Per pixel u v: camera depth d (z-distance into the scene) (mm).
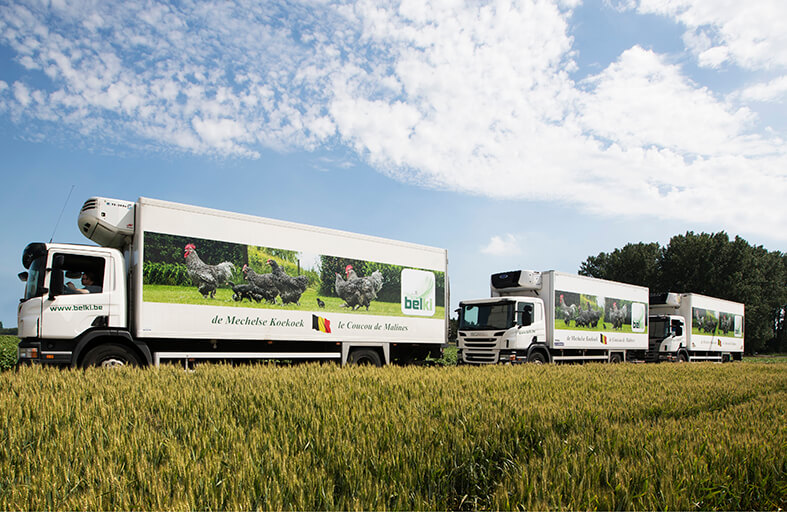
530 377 11578
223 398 7426
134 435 5168
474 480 4758
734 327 34156
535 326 19781
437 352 18031
